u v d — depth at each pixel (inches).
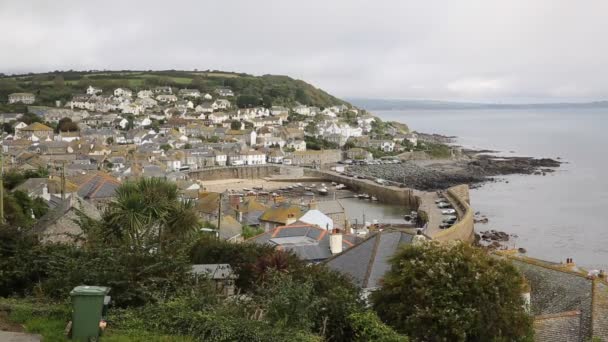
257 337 890.1
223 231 2728.8
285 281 1049.5
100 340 832.3
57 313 922.7
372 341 1018.7
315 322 1038.4
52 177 3917.3
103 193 3235.7
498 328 1120.8
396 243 1581.0
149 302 992.9
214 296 1023.0
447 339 1104.8
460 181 7460.6
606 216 4955.7
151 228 1561.3
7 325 884.6
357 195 6678.2
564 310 1393.9
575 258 3513.8
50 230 1786.4
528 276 1590.8
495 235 4227.4
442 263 1154.0
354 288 1248.8
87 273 1023.0
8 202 2293.3
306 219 2952.8
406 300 1159.0
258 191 6422.2
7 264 1164.5
